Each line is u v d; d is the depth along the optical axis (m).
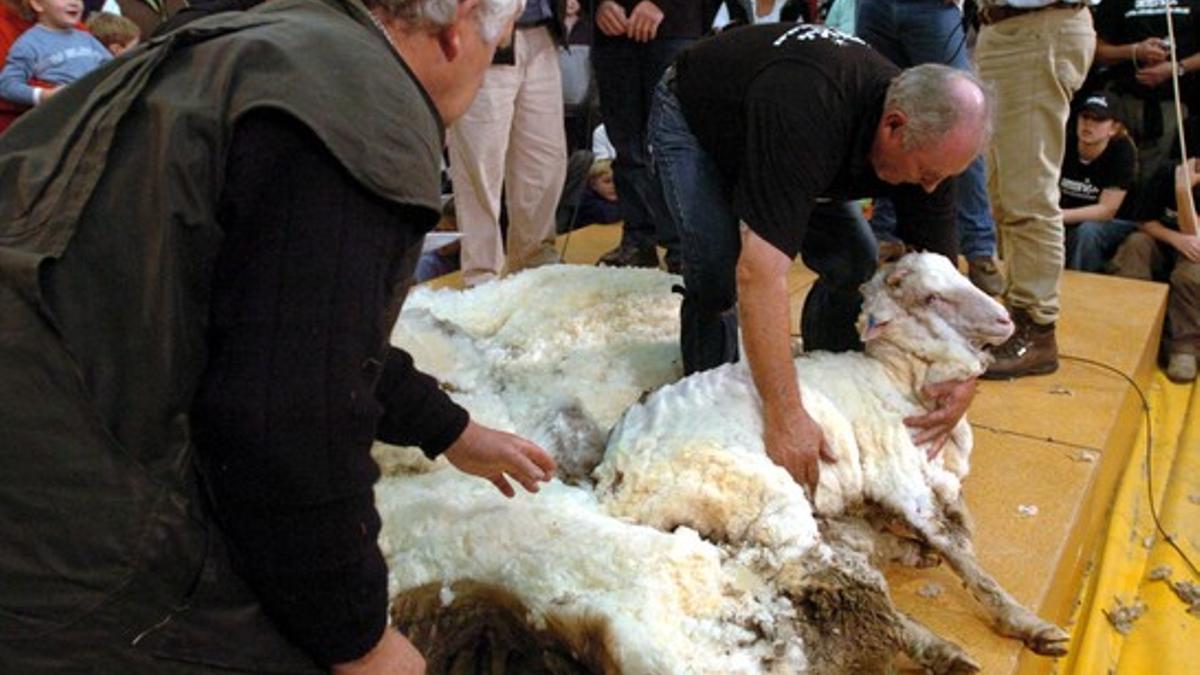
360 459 1.12
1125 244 5.41
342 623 1.17
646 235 4.86
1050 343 3.85
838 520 2.45
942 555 2.43
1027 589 2.54
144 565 1.13
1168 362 4.88
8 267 1.07
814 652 1.98
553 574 2.02
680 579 1.99
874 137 2.35
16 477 1.10
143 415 1.10
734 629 1.96
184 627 1.19
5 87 4.51
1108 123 5.31
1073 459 3.21
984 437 3.36
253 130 1.05
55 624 1.16
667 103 2.86
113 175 1.09
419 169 1.13
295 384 1.04
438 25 1.21
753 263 2.27
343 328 1.06
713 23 4.66
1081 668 2.80
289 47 1.10
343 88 1.08
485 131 4.21
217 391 1.06
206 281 1.07
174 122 1.06
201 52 1.13
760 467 2.24
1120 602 3.16
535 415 2.78
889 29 4.35
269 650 1.24
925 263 2.52
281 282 1.04
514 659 2.15
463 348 3.18
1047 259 3.70
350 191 1.07
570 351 3.43
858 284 3.12
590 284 3.82
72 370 1.09
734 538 2.21
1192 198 5.25
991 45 3.59
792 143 2.28
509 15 1.28
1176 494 3.78
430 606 2.10
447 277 4.98
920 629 2.15
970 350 2.49
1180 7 5.52
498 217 4.49
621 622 1.89
